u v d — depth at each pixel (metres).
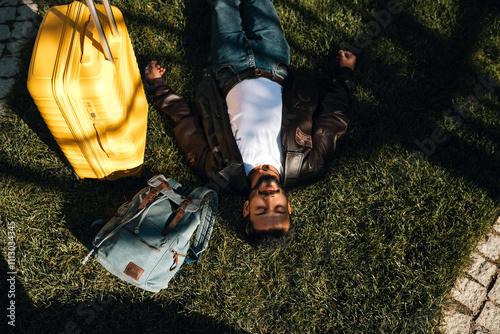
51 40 1.79
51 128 1.92
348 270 2.52
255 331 2.44
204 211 2.46
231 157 2.30
